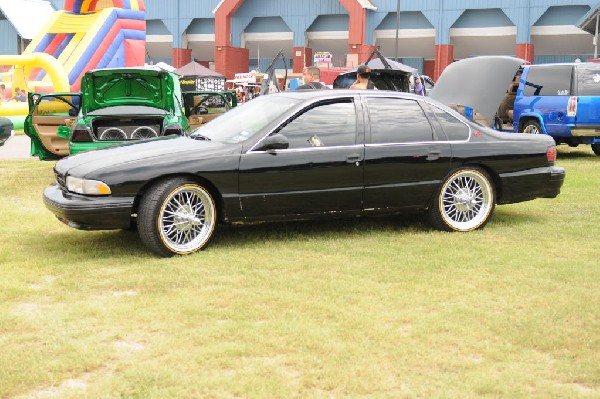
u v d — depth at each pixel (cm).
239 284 527
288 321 444
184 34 5609
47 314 461
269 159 634
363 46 4969
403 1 4919
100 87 1020
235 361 382
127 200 597
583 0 4491
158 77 1027
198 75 3381
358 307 474
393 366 378
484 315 456
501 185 727
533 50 4741
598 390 353
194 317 453
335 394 346
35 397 344
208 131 695
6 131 1252
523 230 729
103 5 3034
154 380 359
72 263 593
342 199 666
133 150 639
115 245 659
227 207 627
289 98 687
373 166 671
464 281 536
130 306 473
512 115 1550
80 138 998
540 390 351
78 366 376
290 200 646
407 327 439
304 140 651
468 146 711
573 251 637
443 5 4806
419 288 517
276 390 348
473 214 729
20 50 5266
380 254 620
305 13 5203
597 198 943
